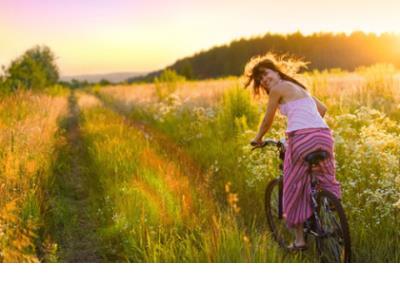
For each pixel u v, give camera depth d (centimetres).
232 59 8350
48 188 646
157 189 566
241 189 623
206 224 489
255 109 999
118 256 463
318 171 427
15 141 710
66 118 1595
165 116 1323
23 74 1845
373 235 453
